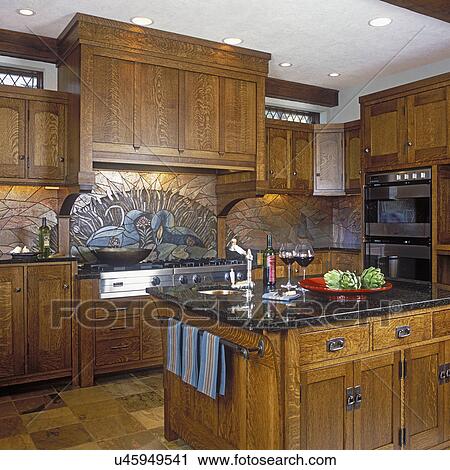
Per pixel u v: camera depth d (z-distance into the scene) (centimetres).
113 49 376
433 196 420
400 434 230
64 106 393
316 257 549
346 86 551
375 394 222
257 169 449
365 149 485
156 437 282
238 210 545
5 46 387
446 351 249
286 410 191
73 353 376
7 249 407
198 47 411
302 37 400
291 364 192
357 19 362
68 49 388
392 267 455
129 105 386
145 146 394
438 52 434
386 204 463
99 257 423
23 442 277
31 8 345
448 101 411
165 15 359
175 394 270
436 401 245
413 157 439
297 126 539
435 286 277
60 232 426
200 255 511
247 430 212
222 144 429
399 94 451
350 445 212
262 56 441
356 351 214
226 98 429
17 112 376
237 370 219
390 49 429
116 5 342
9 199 407
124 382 384
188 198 503
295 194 545
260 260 476
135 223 474
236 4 339
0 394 356
